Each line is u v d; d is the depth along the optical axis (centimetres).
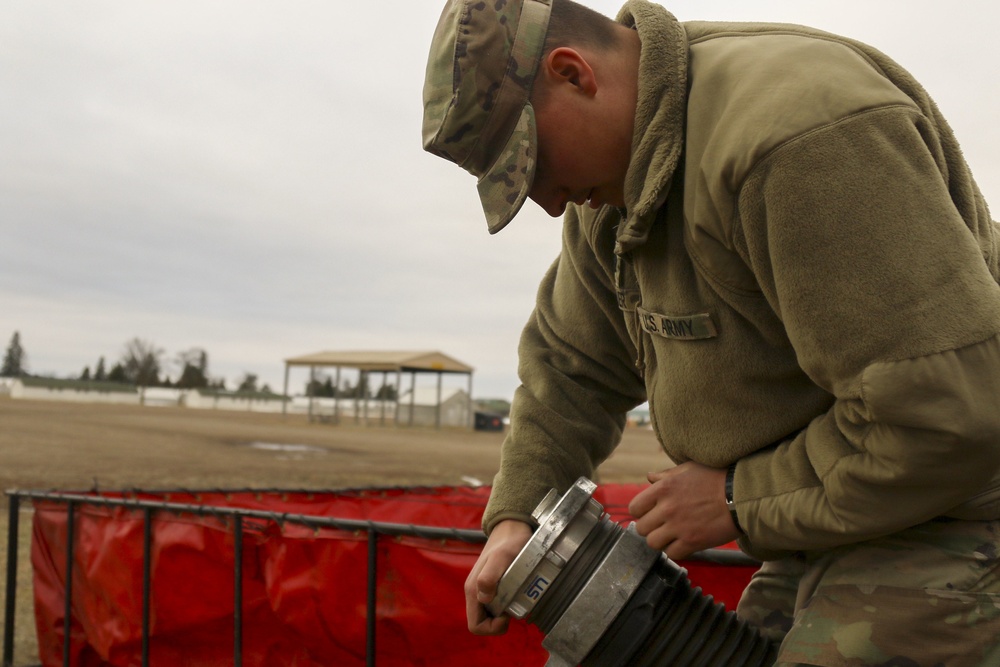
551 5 127
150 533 255
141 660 258
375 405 8562
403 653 214
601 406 164
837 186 100
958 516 112
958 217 102
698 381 125
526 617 128
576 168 129
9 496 304
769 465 118
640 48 127
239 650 232
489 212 129
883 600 112
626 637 121
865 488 105
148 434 2553
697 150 114
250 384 11269
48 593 293
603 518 130
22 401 5522
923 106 115
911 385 96
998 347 98
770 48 114
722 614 129
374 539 210
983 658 108
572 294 164
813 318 103
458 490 387
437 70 133
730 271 116
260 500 340
